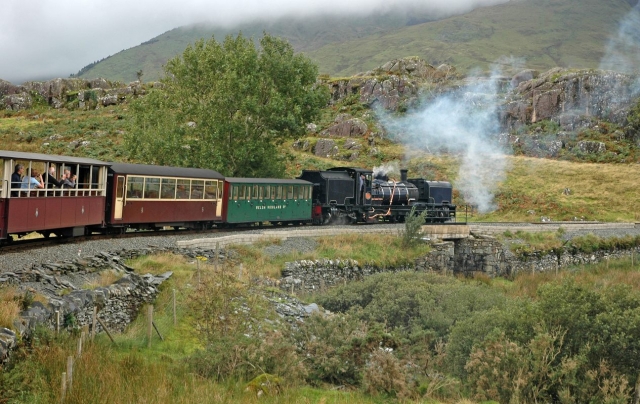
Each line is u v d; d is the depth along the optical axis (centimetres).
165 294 2052
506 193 6906
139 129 5169
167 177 3133
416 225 3853
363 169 4531
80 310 1581
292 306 2442
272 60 4625
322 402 1427
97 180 2719
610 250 4847
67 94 10381
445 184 5094
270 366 1585
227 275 1917
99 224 2759
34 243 2306
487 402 1625
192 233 3316
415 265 3684
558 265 4512
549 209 6512
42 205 2211
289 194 4022
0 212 1975
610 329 1820
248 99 4331
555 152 8506
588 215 6362
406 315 2528
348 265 3309
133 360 1449
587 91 9294
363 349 1803
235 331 1720
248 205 3706
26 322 1318
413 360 1919
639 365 1769
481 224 4806
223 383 1491
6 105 9950
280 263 3044
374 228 3997
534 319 1914
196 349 1653
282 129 4581
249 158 4400
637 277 3975
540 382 1711
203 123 4509
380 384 1611
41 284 1688
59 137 7594
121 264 2230
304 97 4709
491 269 4084
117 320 1773
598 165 7938
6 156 1980
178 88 4844
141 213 2994
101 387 1234
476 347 1862
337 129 8831
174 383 1384
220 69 4641
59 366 1253
